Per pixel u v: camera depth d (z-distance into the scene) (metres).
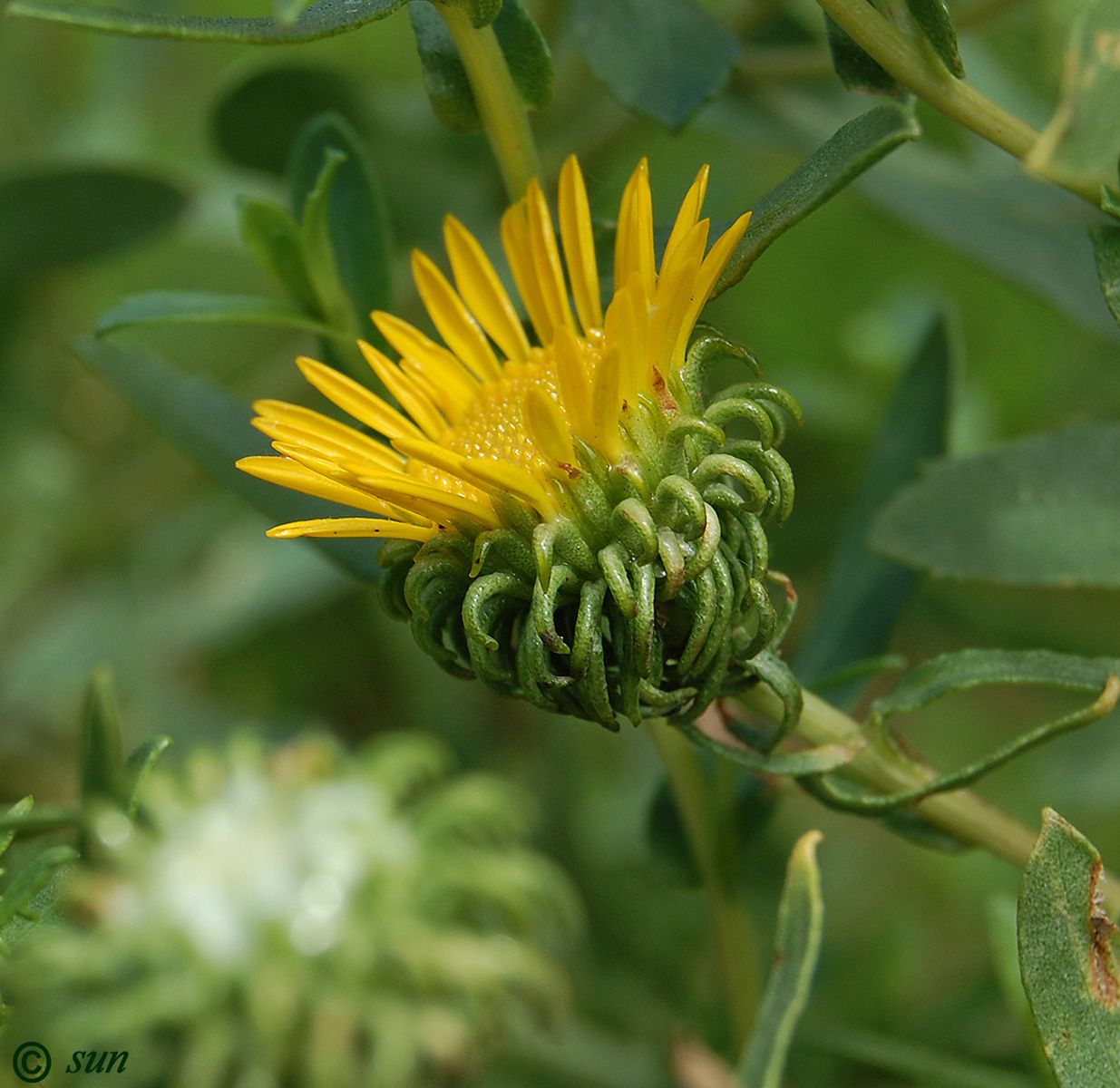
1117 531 0.34
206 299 0.33
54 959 0.35
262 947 0.36
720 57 0.34
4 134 0.47
